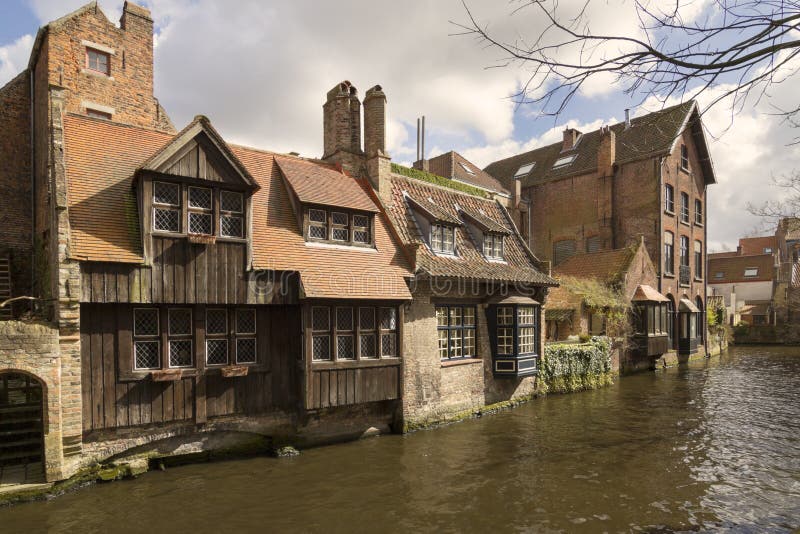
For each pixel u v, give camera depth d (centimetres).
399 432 1173
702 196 3044
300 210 1107
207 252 925
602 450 1075
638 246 2317
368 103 1404
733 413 1437
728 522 737
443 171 3055
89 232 842
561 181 3023
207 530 696
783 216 1645
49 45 1305
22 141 1298
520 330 1458
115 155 984
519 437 1164
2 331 744
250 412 982
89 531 683
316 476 900
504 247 1658
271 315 1016
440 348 1316
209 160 932
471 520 737
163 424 895
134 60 1564
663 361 2488
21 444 877
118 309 851
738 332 4041
